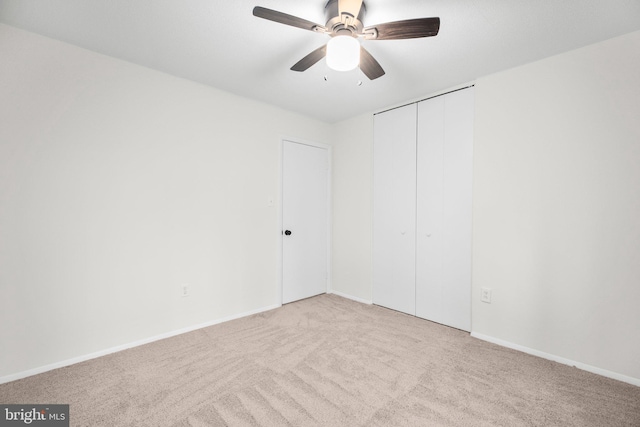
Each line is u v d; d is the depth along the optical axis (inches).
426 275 111.3
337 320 109.7
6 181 68.7
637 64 69.1
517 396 64.6
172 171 95.0
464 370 75.1
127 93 85.8
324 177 144.2
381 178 126.7
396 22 54.7
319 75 94.0
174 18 65.4
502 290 90.3
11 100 69.2
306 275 137.2
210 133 103.7
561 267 79.7
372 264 129.8
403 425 55.6
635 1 58.4
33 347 72.1
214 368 75.3
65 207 76.1
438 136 107.5
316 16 65.2
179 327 96.9
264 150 119.7
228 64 87.0
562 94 79.3
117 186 84.4
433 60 83.4
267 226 121.2
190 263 99.3
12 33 69.3
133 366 76.1
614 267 72.1
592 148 74.9
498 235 91.1
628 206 70.2
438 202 107.7
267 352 84.1
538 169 83.4
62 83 75.5
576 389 67.3
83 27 69.2
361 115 133.3
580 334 76.9
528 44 75.0
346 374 72.8
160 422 56.0
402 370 74.9
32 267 71.9
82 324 79.0
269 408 60.0
